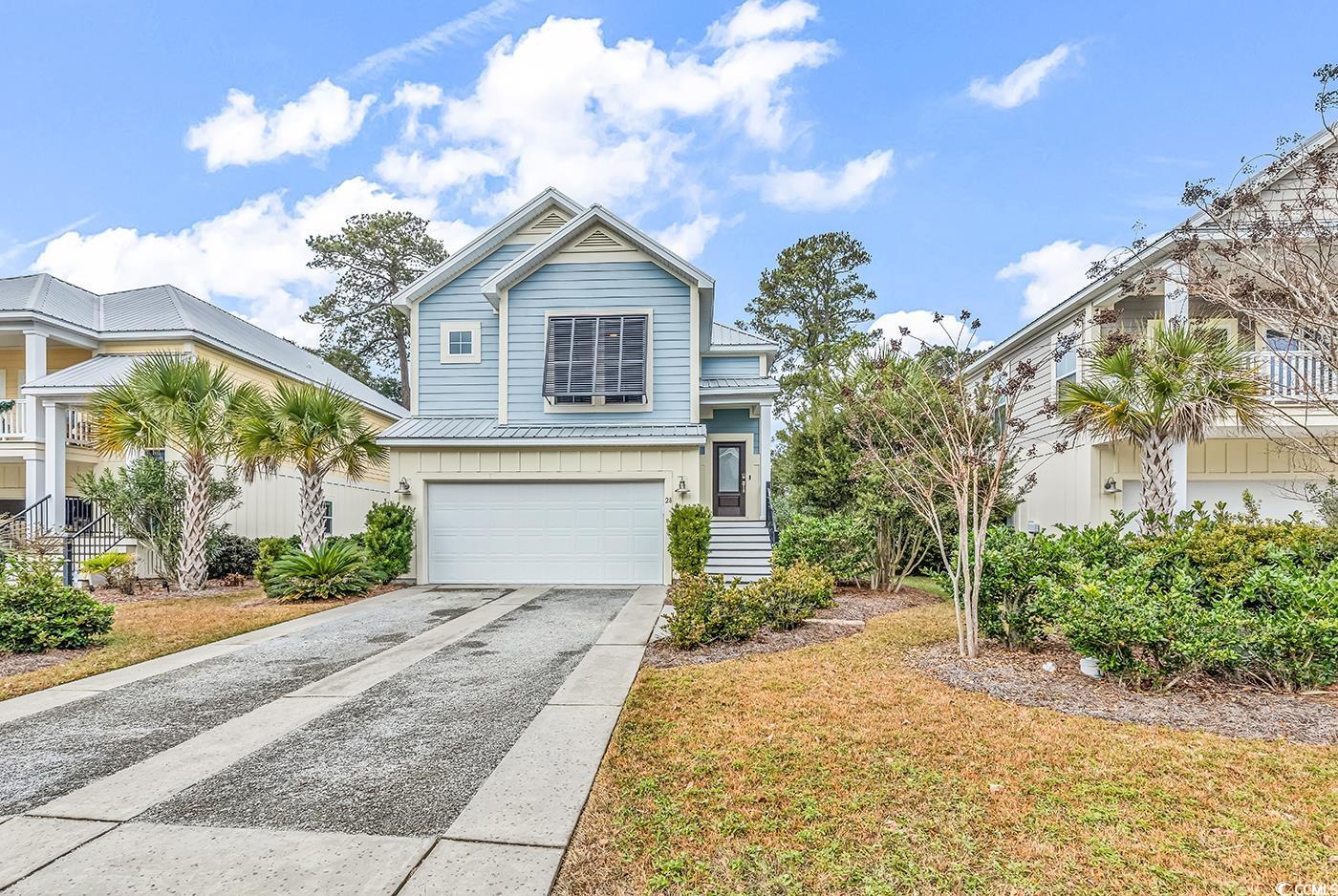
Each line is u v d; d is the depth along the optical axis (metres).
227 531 14.03
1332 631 4.95
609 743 4.54
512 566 12.91
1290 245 6.50
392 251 33.31
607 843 3.26
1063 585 6.46
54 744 4.65
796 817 3.48
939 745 4.36
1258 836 3.23
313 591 10.87
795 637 7.64
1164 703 5.03
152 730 4.94
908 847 3.18
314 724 5.02
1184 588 5.89
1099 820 3.40
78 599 7.71
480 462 12.88
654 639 7.79
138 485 12.25
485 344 14.94
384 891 2.87
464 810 3.61
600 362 13.42
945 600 10.23
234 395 12.34
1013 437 7.00
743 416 17.59
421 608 10.10
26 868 3.07
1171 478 9.91
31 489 14.38
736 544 14.30
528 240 15.26
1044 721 4.73
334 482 17.80
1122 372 9.97
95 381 14.09
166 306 17.58
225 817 3.56
